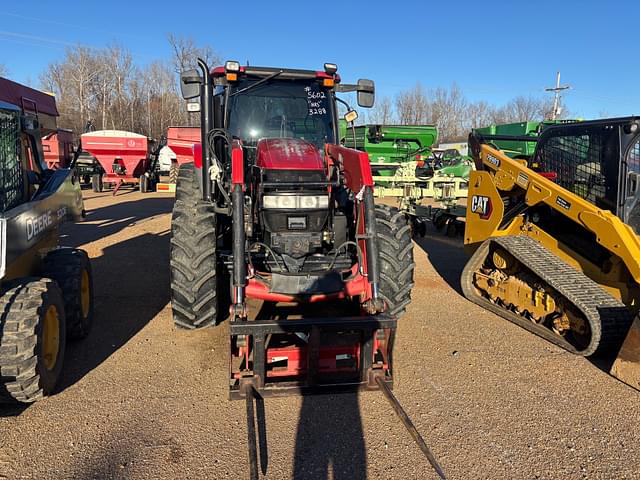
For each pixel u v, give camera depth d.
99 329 4.65
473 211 5.86
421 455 2.85
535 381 3.75
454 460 2.80
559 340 4.39
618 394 3.58
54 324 3.49
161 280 6.36
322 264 4.14
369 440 2.98
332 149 4.62
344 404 3.36
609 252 4.32
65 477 2.61
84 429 3.03
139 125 43.41
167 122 43.50
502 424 3.17
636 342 3.67
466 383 3.70
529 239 5.05
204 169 4.21
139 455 2.80
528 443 2.98
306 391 3.37
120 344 4.30
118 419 3.15
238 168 3.61
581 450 2.92
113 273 6.69
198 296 4.18
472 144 6.09
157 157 20.47
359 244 3.93
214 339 4.39
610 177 4.31
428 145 13.45
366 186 3.76
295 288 3.79
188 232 4.21
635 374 3.65
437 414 3.27
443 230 10.73
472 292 5.68
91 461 2.74
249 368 3.63
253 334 3.27
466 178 10.73
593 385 3.71
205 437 2.98
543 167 5.24
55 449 2.84
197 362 3.96
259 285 3.77
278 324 3.28
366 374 3.47
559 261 4.64
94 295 5.68
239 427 3.09
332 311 4.95
